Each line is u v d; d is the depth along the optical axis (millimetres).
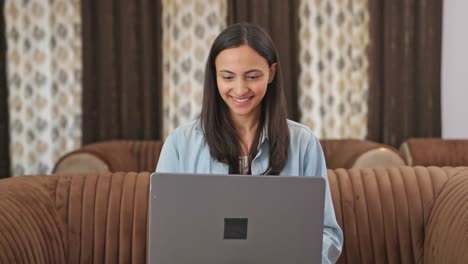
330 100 4879
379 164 3988
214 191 1336
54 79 4715
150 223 1346
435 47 4742
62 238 2318
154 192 1332
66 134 4773
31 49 4637
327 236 1682
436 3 4699
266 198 1344
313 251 1376
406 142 4504
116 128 4719
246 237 1356
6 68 4629
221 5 4750
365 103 4875
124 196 2389
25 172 4738
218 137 1694
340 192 2449
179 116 4828
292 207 1353
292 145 1749
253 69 1556
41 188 2371
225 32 1603
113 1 4609
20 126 4691
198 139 1752
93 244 2340
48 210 2305
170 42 4742
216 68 1624
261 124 1736
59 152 4777
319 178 1347
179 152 1763
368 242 2402
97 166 3977
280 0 4672
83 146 4613
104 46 4621
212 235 1353
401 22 4715
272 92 1717
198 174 1332
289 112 4777
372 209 2418
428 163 4363
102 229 2344
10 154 4711
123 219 2350
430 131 4805
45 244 2174
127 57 4652
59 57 4695
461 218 2111
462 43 4824
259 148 1708
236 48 1553
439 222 2264
